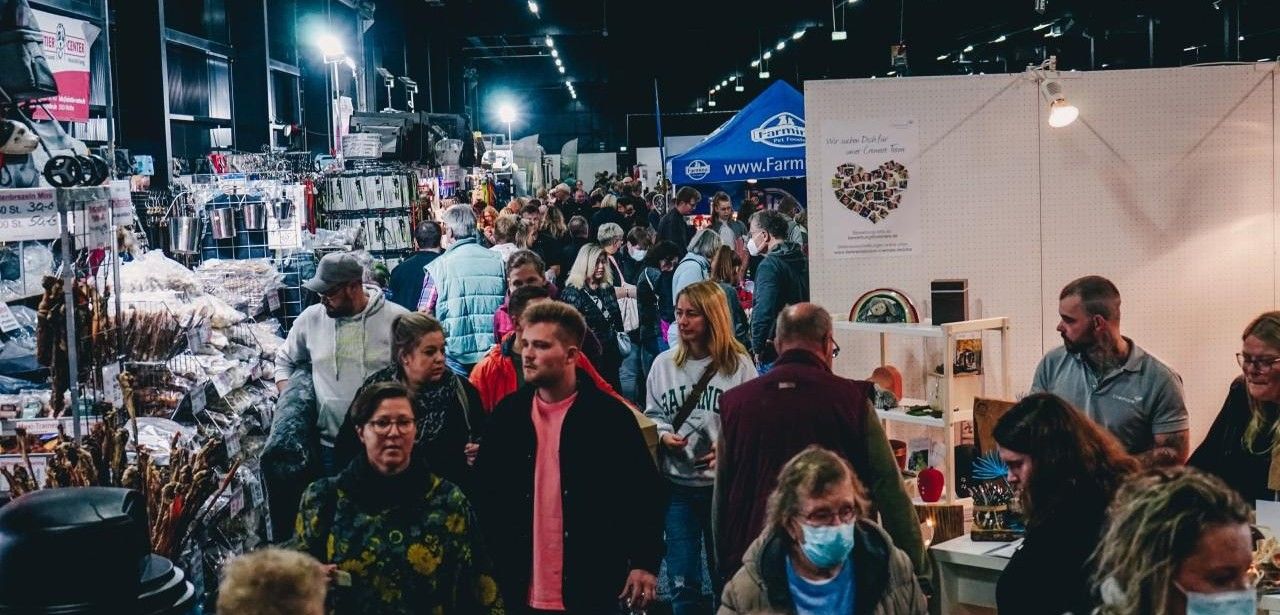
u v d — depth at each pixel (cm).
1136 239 589
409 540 315
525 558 372
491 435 380
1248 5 2114
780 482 294
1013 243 590
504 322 627
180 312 528
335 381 500
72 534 260
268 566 227
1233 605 209
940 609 403
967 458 484
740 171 1166
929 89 585
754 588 298
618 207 1641
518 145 3017
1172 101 584
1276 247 591
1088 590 265
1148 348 593
